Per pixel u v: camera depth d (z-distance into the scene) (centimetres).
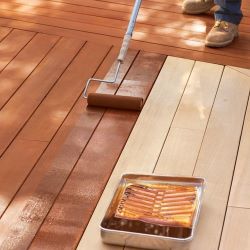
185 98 375
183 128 353
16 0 470
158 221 292
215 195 312
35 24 442
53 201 309
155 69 399
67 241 290
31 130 351
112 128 352
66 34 433
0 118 358
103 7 465
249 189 316
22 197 311
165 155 335
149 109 366
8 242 290
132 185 309
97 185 317
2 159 331
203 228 296
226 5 422
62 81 388
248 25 452
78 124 355
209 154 336
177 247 281
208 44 422
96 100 365
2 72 395
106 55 413
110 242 287
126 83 387
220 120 359
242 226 297
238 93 380
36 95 376
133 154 335
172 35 435
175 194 304
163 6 470
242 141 345
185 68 402
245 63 409
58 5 466
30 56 410
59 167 327
